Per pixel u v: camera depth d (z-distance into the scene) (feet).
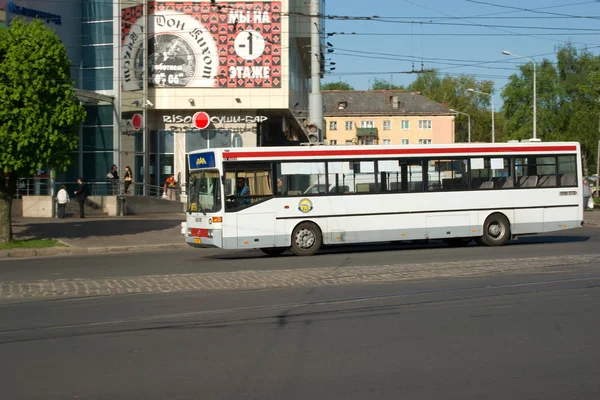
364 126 325.01
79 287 45.73
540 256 61.26
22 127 68.23
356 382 22.63
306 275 49.98
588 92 214.69
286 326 32.14
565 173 74.90
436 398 20.80
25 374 24.29
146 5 141.18
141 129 139.54
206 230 65.10
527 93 235.20
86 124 130.31
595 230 97.96
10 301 40.75
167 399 21.02
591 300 38.29
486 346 27.66
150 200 122.93
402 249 73.20
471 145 71.61
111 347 28.43
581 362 25.03
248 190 65.10
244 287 44.75
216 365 25.09
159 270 56.13
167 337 30.17
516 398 20.77
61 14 125.59
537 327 31.27
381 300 39.01
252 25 142.82
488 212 71.92
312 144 69.77
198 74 143.13
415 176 69.82
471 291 41.81
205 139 146.41
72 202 115.34
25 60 67.97
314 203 66.64
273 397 21.02
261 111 148.15
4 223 75.46
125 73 132.87
